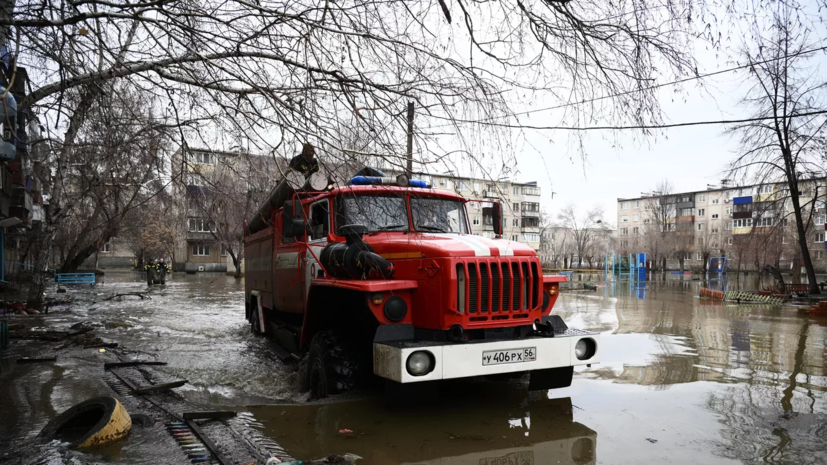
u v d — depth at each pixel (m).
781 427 4.41
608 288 28.02
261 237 9.05
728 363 7.16
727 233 71.81
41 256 14.91
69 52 4.25
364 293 4.89
